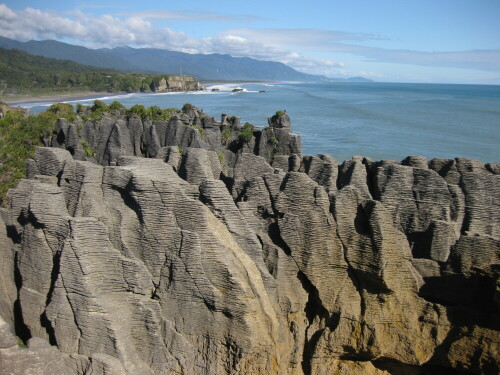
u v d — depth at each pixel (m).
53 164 19.27
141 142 36.66
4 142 39.06
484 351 16.09
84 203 17.00
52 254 16.58
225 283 15.99
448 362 16.86
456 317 16.75
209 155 22.19
